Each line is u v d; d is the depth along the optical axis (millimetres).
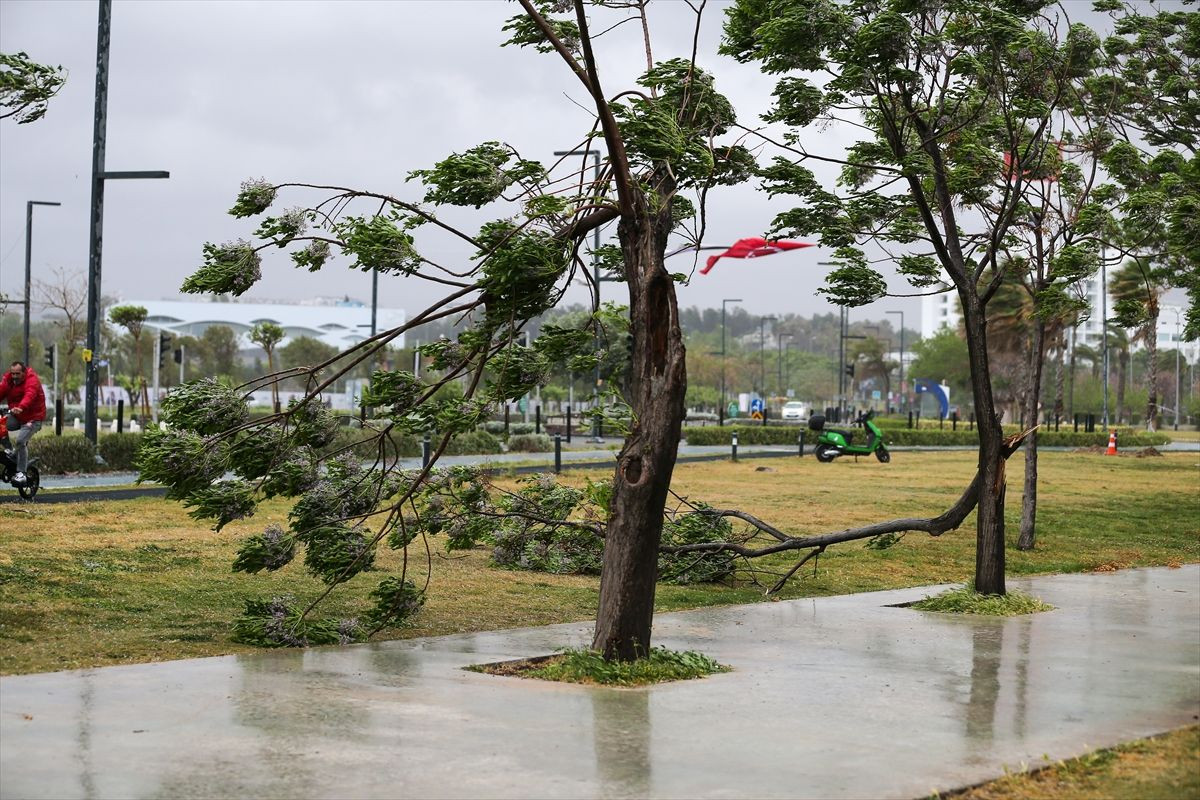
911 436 55969
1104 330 67625
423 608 11602
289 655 9070
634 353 8961
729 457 39656
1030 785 5941
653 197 8961
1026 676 8742
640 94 9547
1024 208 14180
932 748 6598
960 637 10562
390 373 9938
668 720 7172
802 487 27953
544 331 9461
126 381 69188
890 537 13719
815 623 11352
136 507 18422
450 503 10852
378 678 8227
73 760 5984
